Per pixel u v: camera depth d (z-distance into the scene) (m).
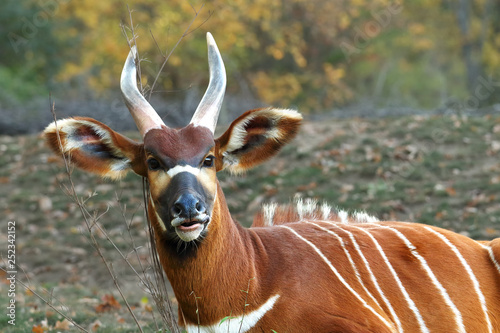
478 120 23.11
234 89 39.34
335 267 7.70
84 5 35.84
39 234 19.41
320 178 20.34
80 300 14.37
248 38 37.88
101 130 7.68
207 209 7.02
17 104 34.59
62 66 43.75
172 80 34.47
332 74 41.53
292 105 41.78
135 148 7.76
